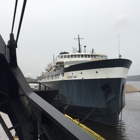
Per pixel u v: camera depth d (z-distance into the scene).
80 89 18.16
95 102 17.14
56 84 23.25
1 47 3.71
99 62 16.17
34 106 2.52
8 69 3.54
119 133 17.08
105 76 16.14
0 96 4.18
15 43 3.46
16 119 3.82
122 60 15.51
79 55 24.05
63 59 24.23
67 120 1.86
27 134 3.37
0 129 10.56
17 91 3.74
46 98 4.16
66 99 20.12
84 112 18.50
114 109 16.41
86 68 17.30
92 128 17.47
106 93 16.64
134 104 46.56
